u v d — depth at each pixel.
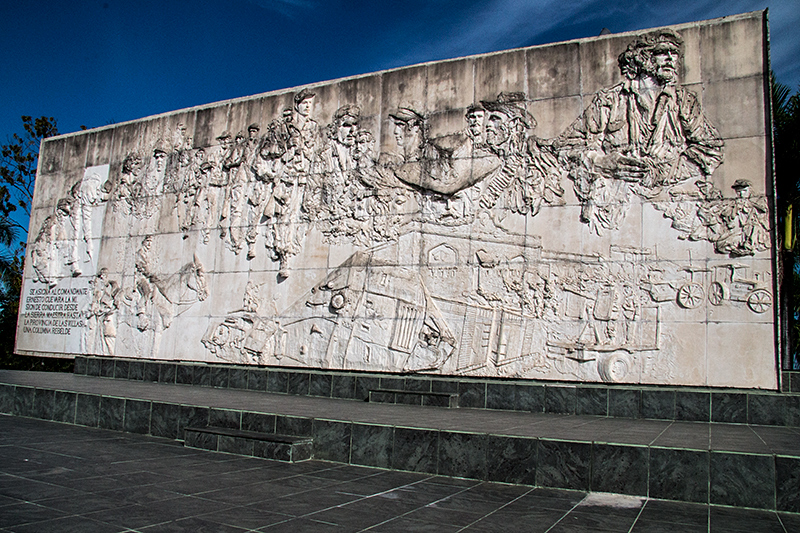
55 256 15.60
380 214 11.65
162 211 14.16
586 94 10.40
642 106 9.98
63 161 15.97
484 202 10.83
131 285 14.30
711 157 9.45
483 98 11.12
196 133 13.99
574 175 10.25
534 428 6.95
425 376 10.74
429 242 11.16
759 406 8.34
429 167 11.36
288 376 11.65
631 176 9.89
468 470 6.16
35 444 7.23
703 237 9.36
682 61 9.84
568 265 10.09
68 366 21.25
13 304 20.88
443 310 10.84
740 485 5.28
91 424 8.93
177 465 6.36
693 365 9.13
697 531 4.46
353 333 11.48
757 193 9.14
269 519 4.48
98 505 4.69
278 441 6.82
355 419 7.16
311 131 12.61
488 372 10.35
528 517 4.76
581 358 9.76
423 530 4.34
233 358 12.62
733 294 9.08
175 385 12.49
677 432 6.98
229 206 13.23
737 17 9.60
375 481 5.91
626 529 4.48
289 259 12.38
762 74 9.35
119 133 15.18
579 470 5.75
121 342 14.19
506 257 10.52
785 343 12.62
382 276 11.44
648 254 9.63
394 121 11.83
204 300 13.20
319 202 12.26
